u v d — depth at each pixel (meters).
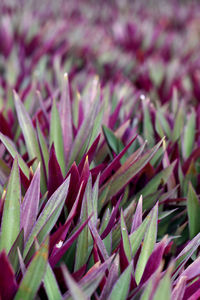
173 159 1.27
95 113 1.16
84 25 3.09
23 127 1.15
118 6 4.39
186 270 0.96
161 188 1.18
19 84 1.82
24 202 0.97
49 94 1.60
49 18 3.24
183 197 1.24
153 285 0.83
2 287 0.85
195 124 1.47
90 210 0.98
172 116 1.51
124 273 0.88
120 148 1.24
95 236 0.94
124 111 1.48
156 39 3.01
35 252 0.86
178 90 2.01
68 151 1.22
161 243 0.94
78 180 1.04
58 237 0.92
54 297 0.87
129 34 3.02
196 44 2.97
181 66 2.43
